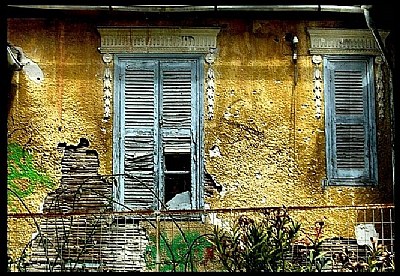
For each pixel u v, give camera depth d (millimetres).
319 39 8656
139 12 8414
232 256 6336
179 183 8484
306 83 8625
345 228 8383
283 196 8430
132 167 8461
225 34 8648
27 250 8039
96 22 8578
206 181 8430
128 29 8547
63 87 8500
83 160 8430
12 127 8391
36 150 8391
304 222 8367
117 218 7934
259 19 8625
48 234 8133
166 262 7348
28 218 8219
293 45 8641
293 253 7000
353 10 8297
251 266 6191
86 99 8516
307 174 8484
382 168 8586
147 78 8594
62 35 8562
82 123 8469
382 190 8539
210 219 8273
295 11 8383
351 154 8586
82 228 8148
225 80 8586
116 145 8469
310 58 8664
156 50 8570
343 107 8656
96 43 8578
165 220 8172
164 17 8500
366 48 8680
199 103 8555
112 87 8547
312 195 8445
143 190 8422
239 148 8492
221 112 8539
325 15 8500
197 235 8211
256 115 8547
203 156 8469
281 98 8594
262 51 8633
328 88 8648
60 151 8406
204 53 8609
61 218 7914
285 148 8516
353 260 7711
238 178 8438
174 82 8594
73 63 8539
